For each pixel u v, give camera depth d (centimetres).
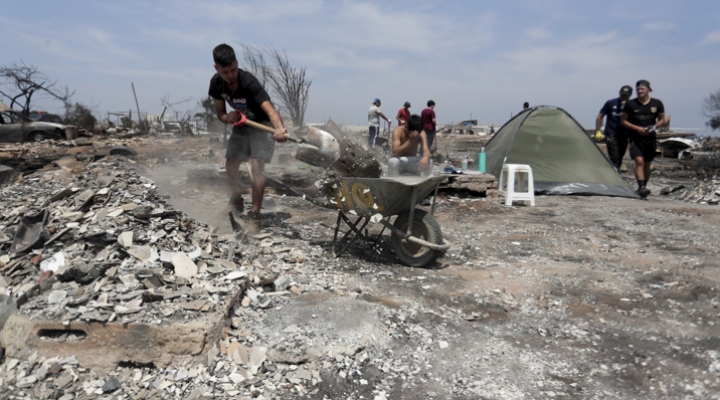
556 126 876
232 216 452
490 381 250
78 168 709
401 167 638
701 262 438
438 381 249
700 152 1950
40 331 256
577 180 852
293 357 257
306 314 298
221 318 270
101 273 301
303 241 474
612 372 261
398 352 272
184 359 252
